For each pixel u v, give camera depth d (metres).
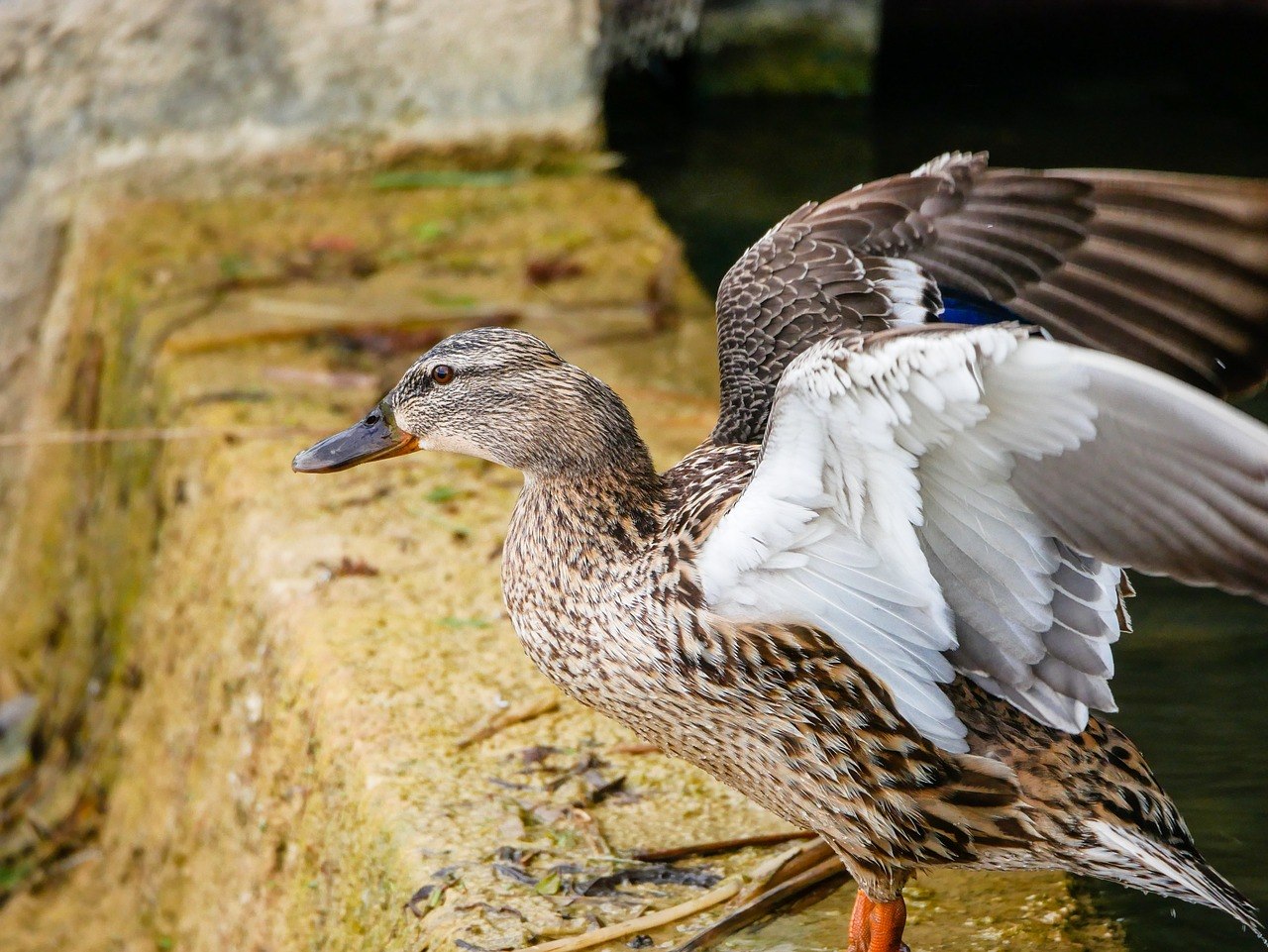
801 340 3.99
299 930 4.42
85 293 7.85
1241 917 3.34
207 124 8.48
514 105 8.84
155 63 8.38
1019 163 8.58
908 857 3.63
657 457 5.79
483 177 8.80
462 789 4.19
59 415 7.71
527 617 3.93
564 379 3.92
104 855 6.01
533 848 3.96
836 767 3.60
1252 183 3.42
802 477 3.34
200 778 5.40
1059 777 3.51
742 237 8.09
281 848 4.69
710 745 3.77
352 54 8.60
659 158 9.05
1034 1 10.29
